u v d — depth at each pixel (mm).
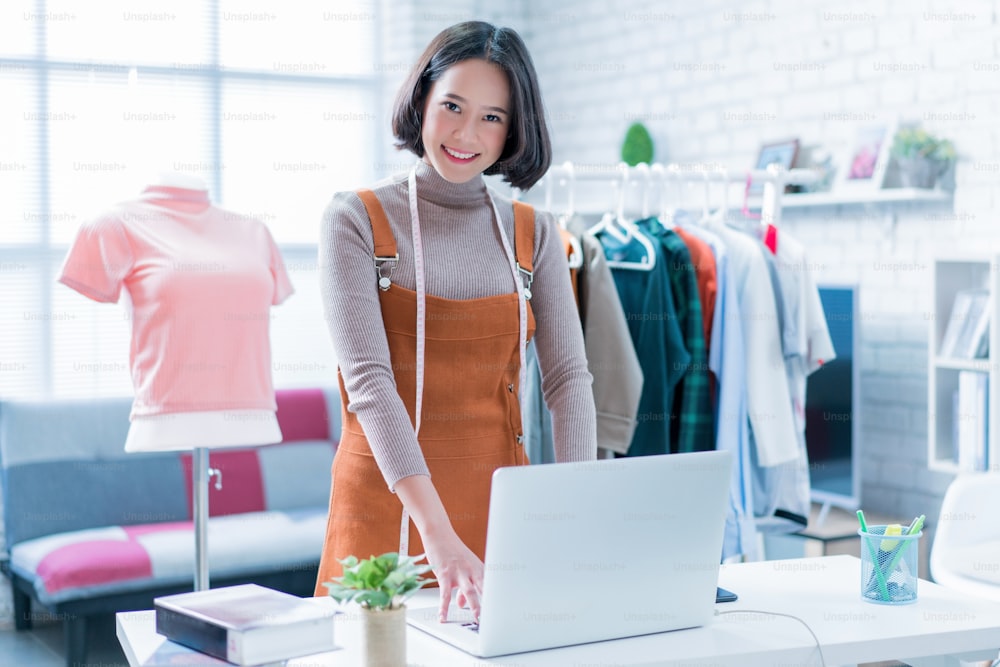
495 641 1412
